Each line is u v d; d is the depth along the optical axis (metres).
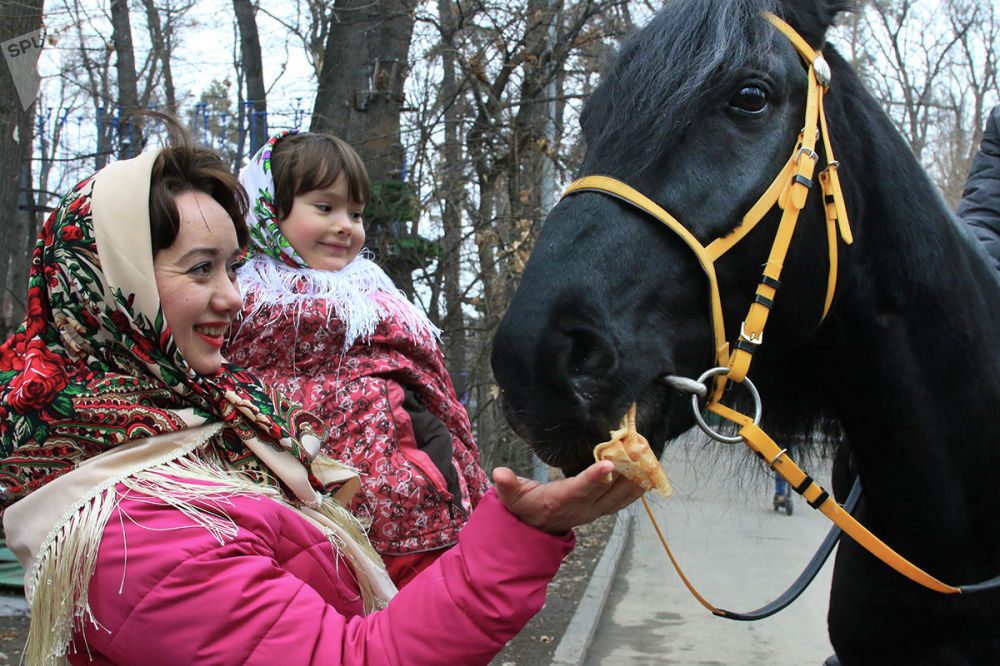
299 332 1.96
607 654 4.64
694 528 7.45
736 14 1.50
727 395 1.62
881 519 1.86
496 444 6.26
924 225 1.71
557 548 1.21
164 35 13.83
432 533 1.89
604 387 1.31
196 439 1.31
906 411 1.72
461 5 6.46
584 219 1.42
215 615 1.13
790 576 6.08
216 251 1.36
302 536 1.35
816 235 1.54
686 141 1.45
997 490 1.77
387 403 1.94
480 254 6.13
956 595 1.79
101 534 1.15
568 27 6.47
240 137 7.16
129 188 1.28
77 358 1.29
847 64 1.75
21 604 4.29
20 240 9.59
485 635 1.19
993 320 1.84
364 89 6.01
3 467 1.23
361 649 1.20
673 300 1.41
